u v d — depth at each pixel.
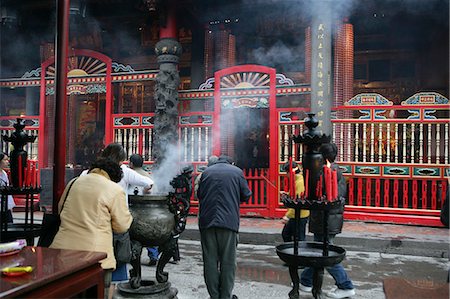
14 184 5.88
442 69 16.81
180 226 5.73
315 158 4.80
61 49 5.56
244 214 12.18
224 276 5.37
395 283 4.22
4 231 5.62
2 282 2.64
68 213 4.24
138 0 14.41
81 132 20.78
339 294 5.87
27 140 5.94
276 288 6.40
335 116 11.62
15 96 20.44
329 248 5.19
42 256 3.28
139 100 20.92
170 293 5.67
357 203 11.47
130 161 7.31
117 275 5.52
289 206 4.75
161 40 12.81
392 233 9.65
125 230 4.43
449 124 10.66
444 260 8.29
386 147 11.25
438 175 10.70
